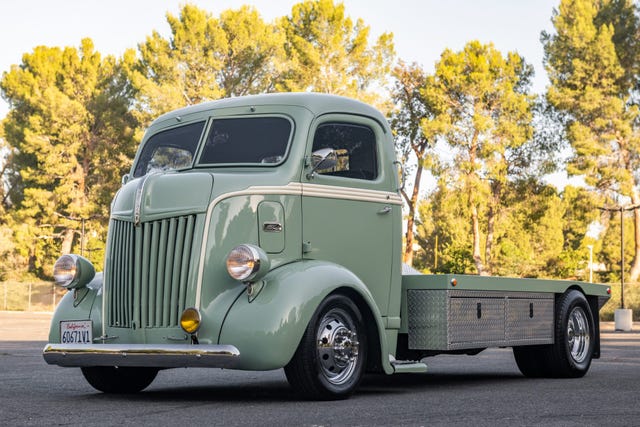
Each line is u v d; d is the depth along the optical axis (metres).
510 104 50.97
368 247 8.05
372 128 8.32
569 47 50.69
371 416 6.21
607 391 8.23
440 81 52.12
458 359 13.97
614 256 92.88
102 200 62.12
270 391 8.28
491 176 52.31
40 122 61.09
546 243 84.06
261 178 7.48
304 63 51.81
